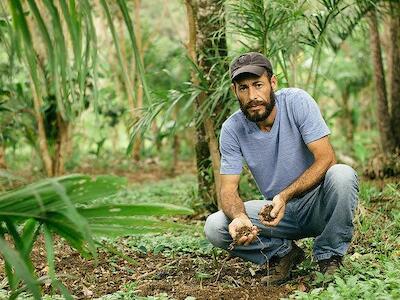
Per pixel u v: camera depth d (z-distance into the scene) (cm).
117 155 1253
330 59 1142
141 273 405
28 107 820
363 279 349
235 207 348
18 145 1113
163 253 446
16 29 222
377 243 423
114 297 341
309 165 351
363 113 1354
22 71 793
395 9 712
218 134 543
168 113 497
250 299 334
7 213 221
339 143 1241
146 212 237
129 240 485
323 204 347
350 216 338
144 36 1132
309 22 520
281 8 485
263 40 498
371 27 831
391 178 709
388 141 841
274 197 331
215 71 540
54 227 238
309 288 345
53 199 218
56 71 217
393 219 494
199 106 536
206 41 546
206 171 589
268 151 352
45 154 840
